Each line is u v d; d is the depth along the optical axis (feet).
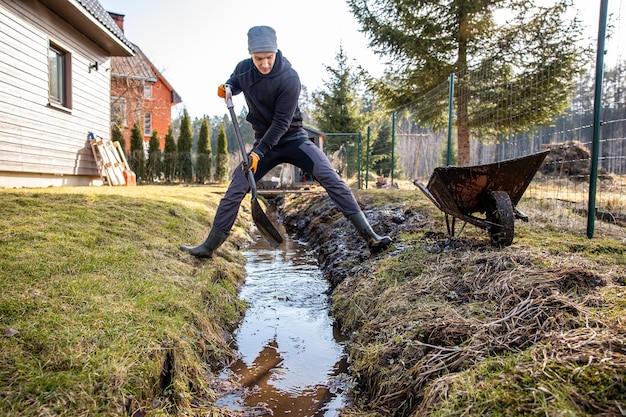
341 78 69.67
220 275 13.61
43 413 5.38
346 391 8.17
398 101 42.45
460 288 9.20
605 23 11.91
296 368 9.23
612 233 12.92
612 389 4.91
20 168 23.85
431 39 38.14
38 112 25.46
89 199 17.95
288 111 12.07
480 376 5.90
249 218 31.17
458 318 7.84
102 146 32.89
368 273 12.30
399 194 26.11
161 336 7.88
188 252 13.75
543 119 28.27
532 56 32.37
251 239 24.99
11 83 22.82
